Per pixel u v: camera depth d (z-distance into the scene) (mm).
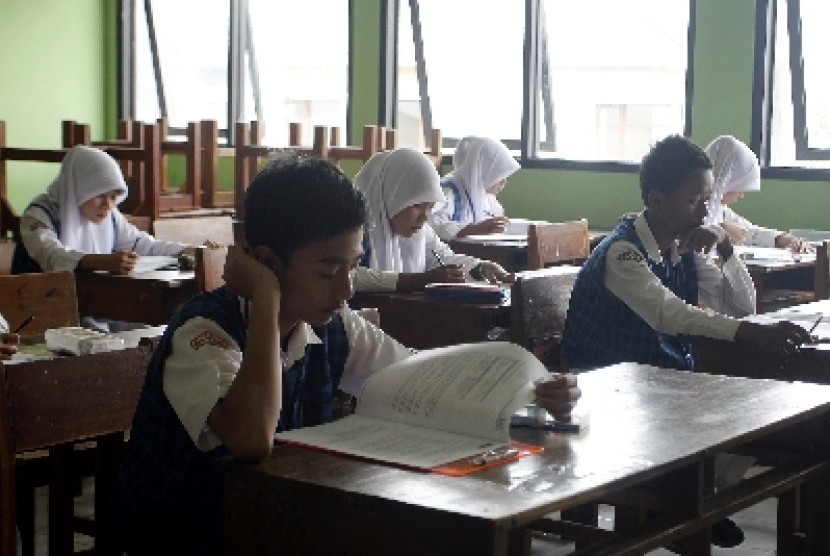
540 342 3439
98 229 4867
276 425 1650
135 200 6418
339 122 8492
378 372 1823
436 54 7914
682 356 3250
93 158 4781
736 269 3527
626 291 3113
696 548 1886
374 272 3805
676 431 1739
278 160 1700
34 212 4711
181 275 4336
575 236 4844
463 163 6309
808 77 6512
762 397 1986
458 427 1681
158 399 1684
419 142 8094
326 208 1644
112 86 9391
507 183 7434
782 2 6504
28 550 2736
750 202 6543
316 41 8523
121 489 1742
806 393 2029
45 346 2932
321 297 1688
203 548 1695
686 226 3217
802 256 5246
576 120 7422
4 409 2119
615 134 7270
